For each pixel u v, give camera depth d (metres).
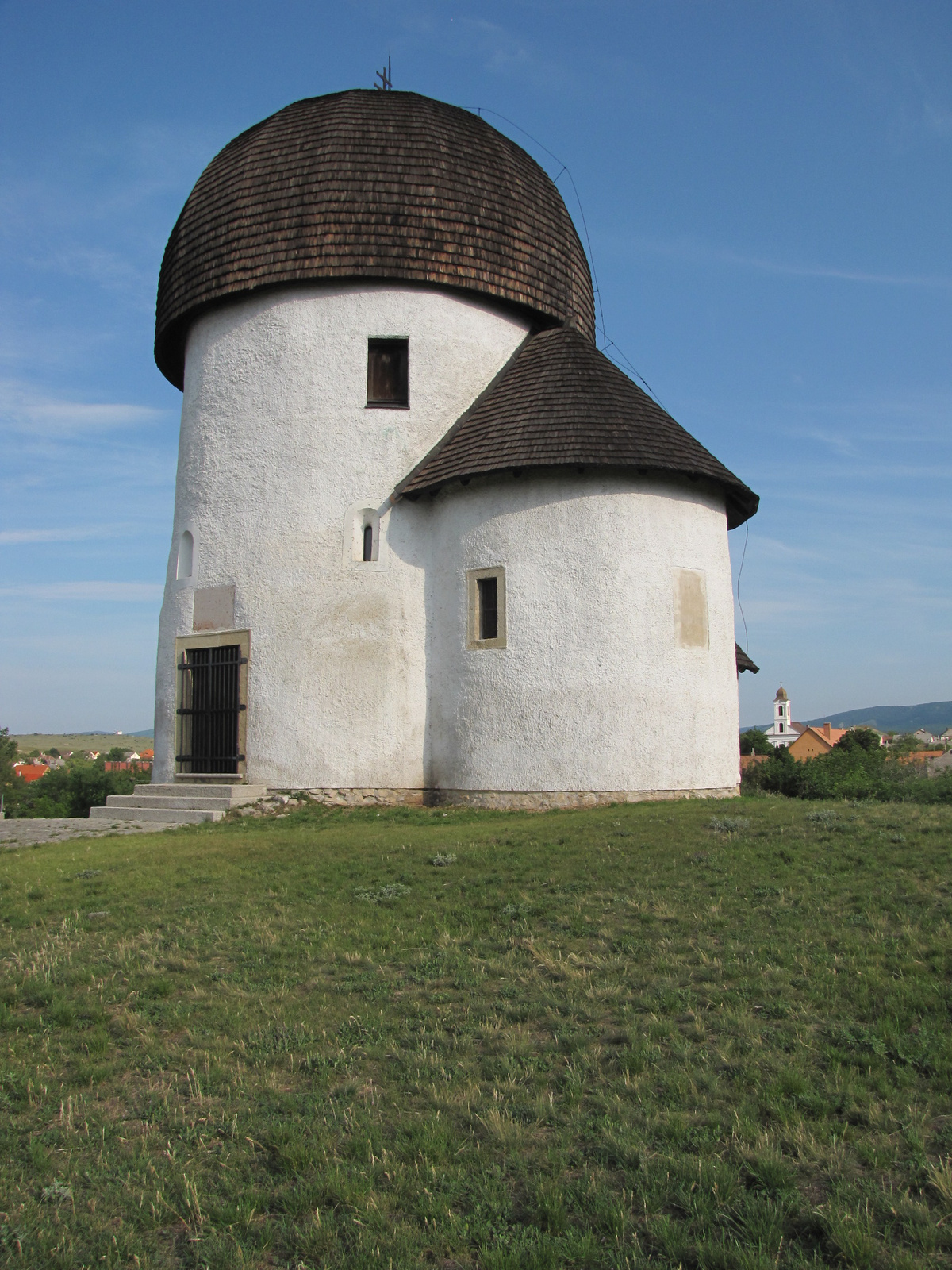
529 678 15.53
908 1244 3.87
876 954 7.00
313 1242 4.00
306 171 17.53
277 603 17.05
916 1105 4.91
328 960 7.58
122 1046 6.17
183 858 11.58
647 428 15.86
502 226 18.19
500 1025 6.12
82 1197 4.46
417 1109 5.11
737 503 17.55
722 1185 4.22
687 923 7.95
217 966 7.56
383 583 16.88
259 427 17.53
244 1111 5.14
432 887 9.65
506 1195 4.27
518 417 16.17
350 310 17.48
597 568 15.49
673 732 15.51
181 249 18.58
